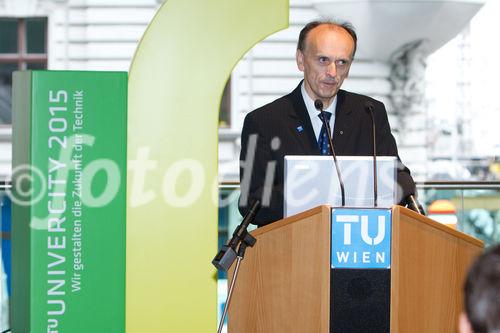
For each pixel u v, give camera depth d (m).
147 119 5.12
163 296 5.12
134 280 5.11
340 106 4.78
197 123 5.15
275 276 3.74
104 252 4.98
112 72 4.98
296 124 4.74
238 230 3.77
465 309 1.76
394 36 14.17
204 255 5.15
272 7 5.16
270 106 4.80
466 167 14.76
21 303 5.07
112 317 5.00
